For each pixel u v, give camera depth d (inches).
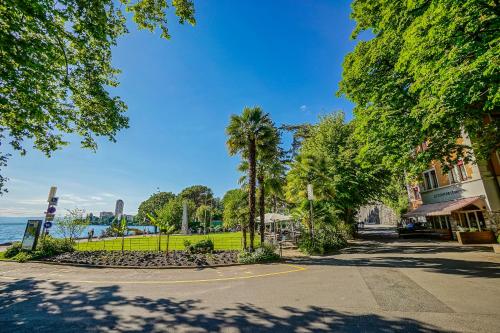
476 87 286.5
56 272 450.6
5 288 335.3
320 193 860.6
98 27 320.8
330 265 474.6
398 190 1745.8
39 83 316.2
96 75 388.5
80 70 375.9
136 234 1802.4
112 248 844.0
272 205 1524.4
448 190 906.1
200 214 2662.4
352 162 1003.9
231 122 677.3
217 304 254.2
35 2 241.1
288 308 235.9
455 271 367.9
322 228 772.0
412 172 469.4
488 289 273.0
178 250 743.7
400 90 460.1
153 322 210.4
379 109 481.1
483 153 465.7
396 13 413.4
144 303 262.7
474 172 779.4
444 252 578.6
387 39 440.1
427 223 1143.0
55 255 628.7
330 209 858.1
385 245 807.7
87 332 193.3
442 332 175.8
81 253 652.1
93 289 325.7
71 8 292.2
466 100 304.2
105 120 415.8
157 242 1067.9
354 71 523.5
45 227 673.6
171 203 2201.0
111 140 443.2
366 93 529.7
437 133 436.8
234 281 362.9
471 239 740.7
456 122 390.0
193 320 212.5
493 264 408.2
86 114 414.6
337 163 1039.6
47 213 681.0
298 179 904.9
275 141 701.9
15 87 297.9
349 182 994.7
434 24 280.7
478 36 288.5
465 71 258.7
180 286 337.4
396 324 191.3
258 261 542.3
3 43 243.9
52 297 290.4
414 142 433.4
